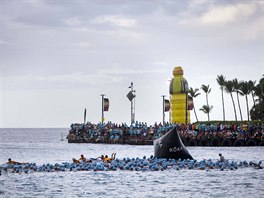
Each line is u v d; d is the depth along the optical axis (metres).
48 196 52.34
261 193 54.09
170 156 81.56
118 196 52.41
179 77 171.75
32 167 74.19
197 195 52.94
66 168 75.44
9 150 134.88
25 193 54.06
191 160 80.62
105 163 79.44
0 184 59.84
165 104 173.00
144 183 61.09
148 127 150.25
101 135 162.00
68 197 51.88
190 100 174.62
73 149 136.75
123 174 69.44
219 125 143.12
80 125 171.00
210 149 126.75
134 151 124.06
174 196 52.41
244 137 136.25
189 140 139.12
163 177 66.38
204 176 67.38
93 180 63.53
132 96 171.75
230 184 60.22
